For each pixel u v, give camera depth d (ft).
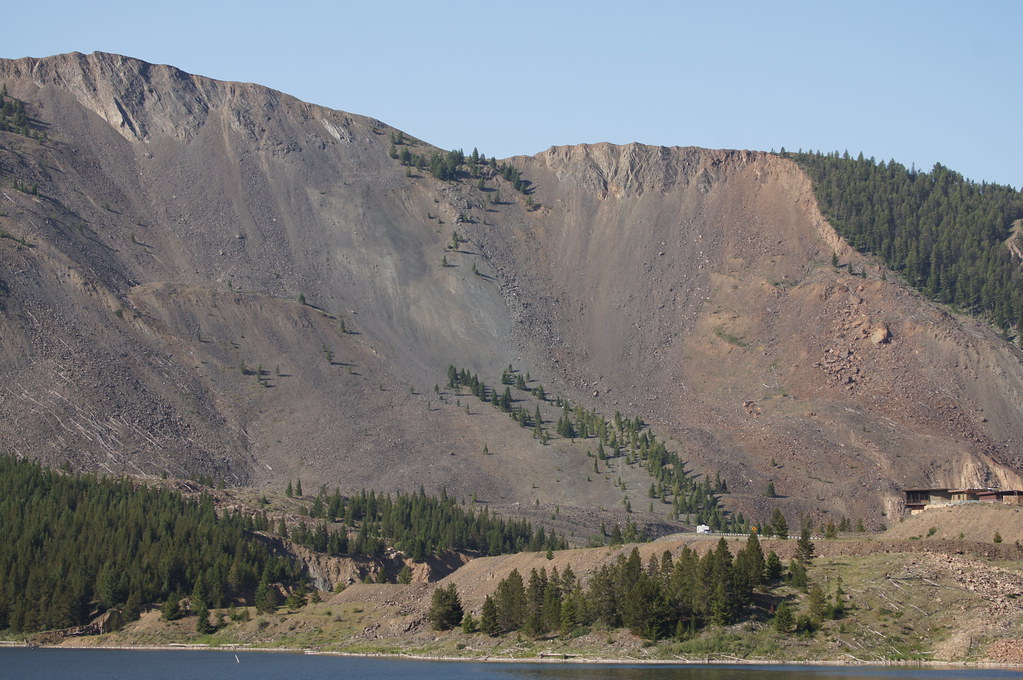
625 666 507.71
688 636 522.88
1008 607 497.05
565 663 526.16
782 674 467.93
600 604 554.46
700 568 538.06
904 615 504.43
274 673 560.20
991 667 467.52
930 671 467.11
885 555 551.59
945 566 529.86
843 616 509.35
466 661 561.43
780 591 532.32
